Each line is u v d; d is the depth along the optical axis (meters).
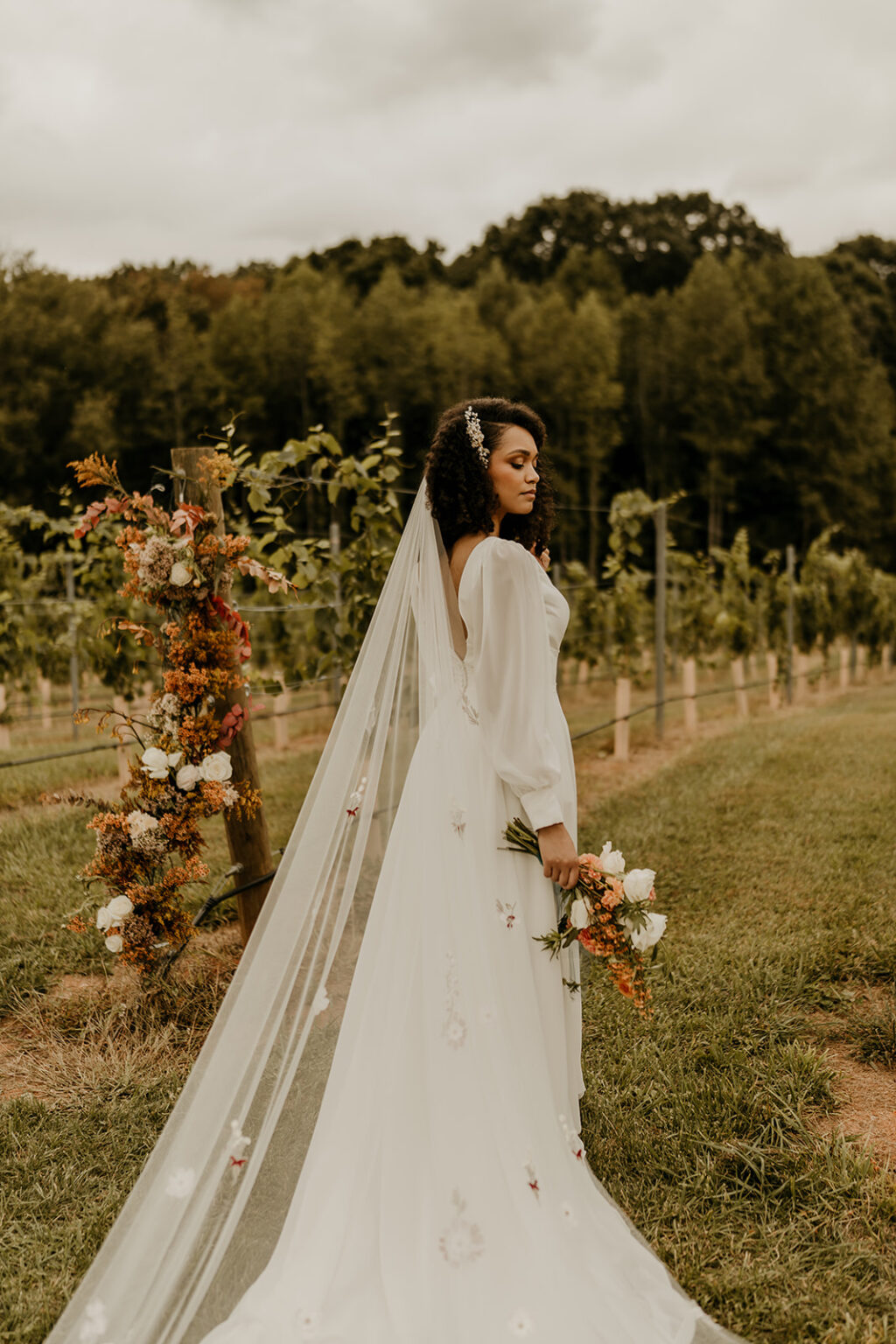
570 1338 1.86
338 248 47.25
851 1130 2.70
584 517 32.44
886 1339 1.98
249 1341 1.88
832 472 37.44
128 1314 1.93
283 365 30.80
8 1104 2.85
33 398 31.27
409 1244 2.03
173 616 3.49
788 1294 2.11
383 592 2.45
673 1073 2.95
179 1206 2.05
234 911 4.22
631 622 9.60
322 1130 2.21
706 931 3.98
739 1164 2.54
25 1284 2.20
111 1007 3.41
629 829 5.48
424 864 2.19
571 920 2.13
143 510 3.37
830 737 8.41
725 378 35.84
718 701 13.23
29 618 9.52
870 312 50.12
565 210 50.66
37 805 6.38
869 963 3.64
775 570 13.03
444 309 30.80
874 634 15.70
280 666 10.54
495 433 2.27
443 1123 2.05
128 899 3.29
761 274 40.56
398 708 2.52
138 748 6.81
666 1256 2.23
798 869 4.72
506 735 2.09
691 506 38.28
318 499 25.00
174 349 31.75
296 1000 2.28
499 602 2.08
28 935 3.98
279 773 7.16
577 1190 2.14
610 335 33.06
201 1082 2.15
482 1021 2.10
